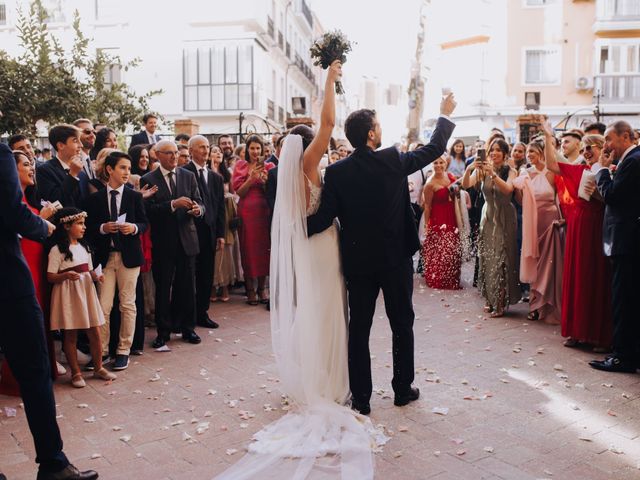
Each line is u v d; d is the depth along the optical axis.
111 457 3.84
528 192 6.89
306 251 4.39
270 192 6.75
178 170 6.42
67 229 5.04
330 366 4.47
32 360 3.42
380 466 3.66
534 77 26.23
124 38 24.53
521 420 4.31
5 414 4.59
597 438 4.02
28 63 9.08
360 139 4.34
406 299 4.49
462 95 27.38
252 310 7.82
